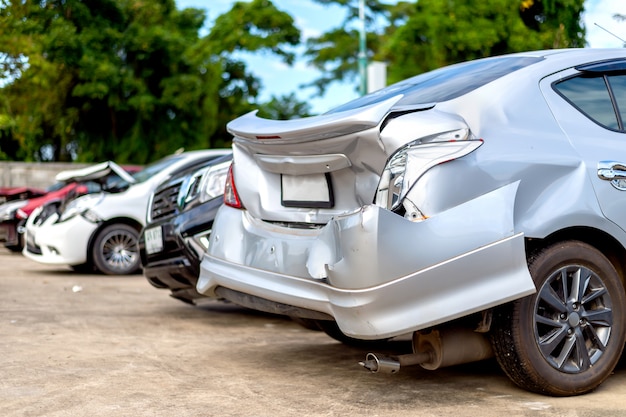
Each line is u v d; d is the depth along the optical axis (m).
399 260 3.24
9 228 12.73
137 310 6.50
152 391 3.70
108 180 10.08
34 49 16.00
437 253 3.27
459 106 3.58
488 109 3.56
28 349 4.68
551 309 3.56
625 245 3.66
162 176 9.72
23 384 3.80
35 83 22.50
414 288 3.25
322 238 3.47
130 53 25.95
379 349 4.83
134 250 9.59
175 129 26.94
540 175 3.49
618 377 4.00
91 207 9.38
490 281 3.33
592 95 3.86
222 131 30.84
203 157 10.02
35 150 27.11
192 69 27.42
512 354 3.47
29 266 10.87
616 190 3.64
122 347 4.82
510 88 3.66
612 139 3.76
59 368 4.17
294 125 3.71
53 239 9.34
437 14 20.70
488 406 3.42
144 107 25.06
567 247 3.55
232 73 31.23
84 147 26.53
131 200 9.52
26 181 19.66
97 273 9.85
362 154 3.51
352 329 3.32
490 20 19.94
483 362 4.30
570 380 3.54
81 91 23.77
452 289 3.29
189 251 5.60
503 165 3.42
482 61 4.24
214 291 4.23
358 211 3.30
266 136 3.80
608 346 3.65
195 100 26.88
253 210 4.07
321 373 4.10
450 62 20.72
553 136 3.62
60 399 3.53
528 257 3.52
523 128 3.57
